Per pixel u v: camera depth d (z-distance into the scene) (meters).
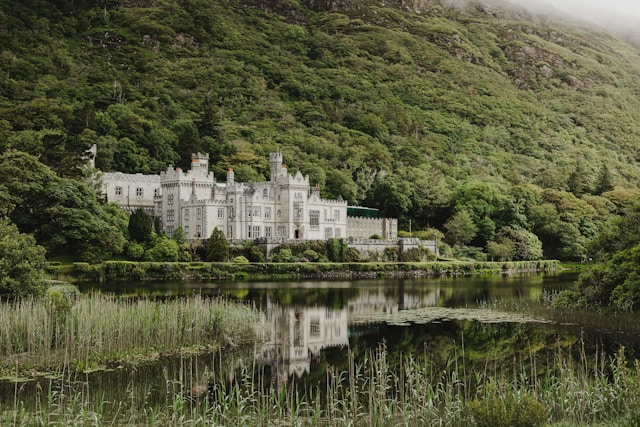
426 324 66.38
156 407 37.81
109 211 125.94
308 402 39.94
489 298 89.56
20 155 101.31
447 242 175.50
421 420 35.47
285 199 148.50
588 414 34.69
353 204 191.12
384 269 135.75
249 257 133.38
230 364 48.44
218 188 147.50
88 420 35.41
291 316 72.00
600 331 61.41
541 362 49.66
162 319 52.31
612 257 72.75
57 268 106.38
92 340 48.28
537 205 196.75
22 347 46.78
